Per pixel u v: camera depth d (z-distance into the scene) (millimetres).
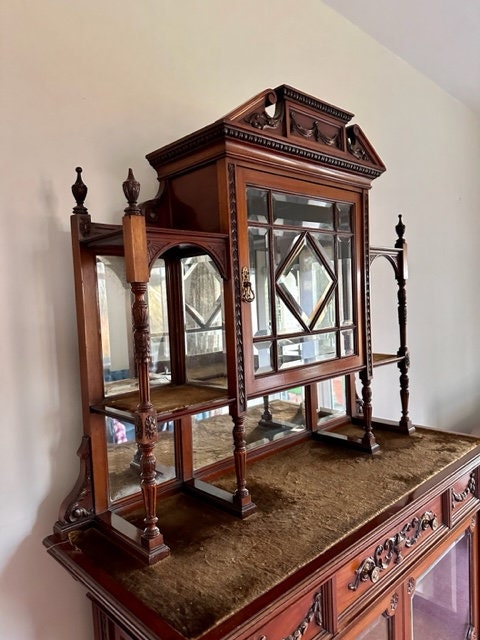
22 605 908
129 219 731
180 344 1082
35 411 927
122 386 990
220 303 967
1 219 881
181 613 641
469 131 2535
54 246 949
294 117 1022
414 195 2080
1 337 883
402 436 1421
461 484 1224
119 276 993
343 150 1142
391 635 955
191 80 1207
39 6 931
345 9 1646
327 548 802
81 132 993
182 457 1095
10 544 895
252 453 1246
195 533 872
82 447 922
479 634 1289
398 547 977
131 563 775
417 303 2121
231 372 924
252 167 952
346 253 1226
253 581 711
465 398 2521
